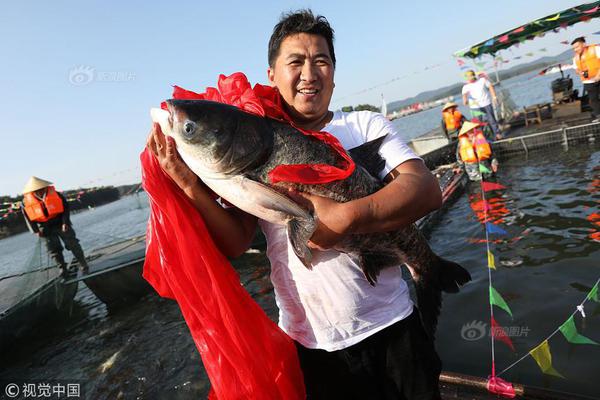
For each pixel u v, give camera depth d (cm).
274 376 180
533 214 719
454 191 938
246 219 198
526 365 348
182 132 162
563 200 756
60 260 854
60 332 729
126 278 806
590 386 311
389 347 190
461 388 292
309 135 176
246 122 169
